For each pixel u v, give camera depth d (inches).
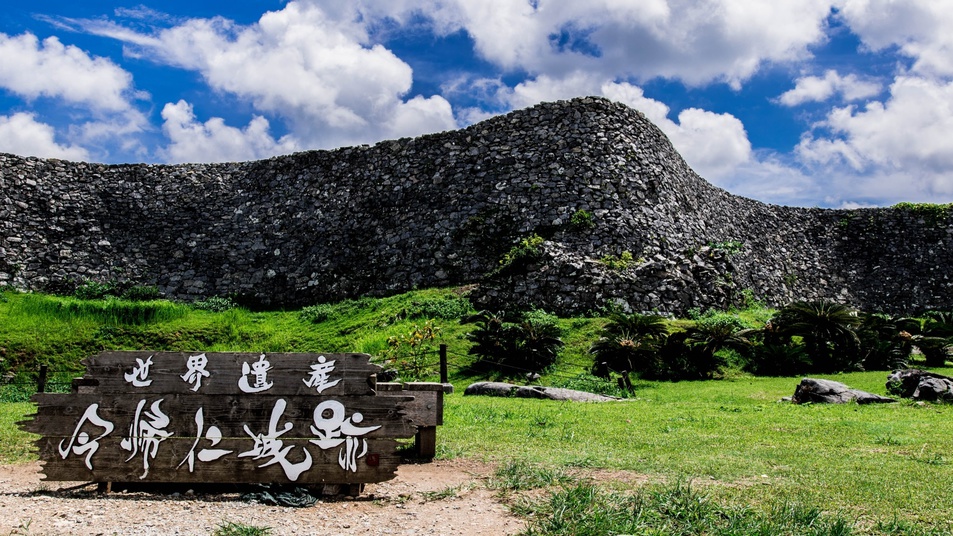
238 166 1550.2
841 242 1624.0
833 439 450.0
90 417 299.4
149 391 301.0
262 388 301.0
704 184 1472.7
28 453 386.9
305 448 297.3
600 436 449.7
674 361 864.9
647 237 1202.0
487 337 902.4
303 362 303.6
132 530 245.3
